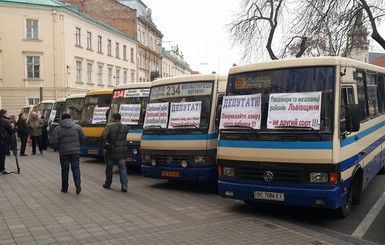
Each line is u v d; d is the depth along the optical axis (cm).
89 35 4769
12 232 684
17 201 922
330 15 2075
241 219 773
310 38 2181
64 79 4238
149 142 1071
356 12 2031
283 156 722
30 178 1260
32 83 4119
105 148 1050
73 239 647
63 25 4222
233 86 812
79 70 4556
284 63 765
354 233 697
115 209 843
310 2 2123
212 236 664
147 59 6850
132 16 6081
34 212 819
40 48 4134
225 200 944
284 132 731
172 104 1063
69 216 786
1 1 3978
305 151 704
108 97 1655
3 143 1338
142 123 1310
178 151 1014
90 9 6009
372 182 1153
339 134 705
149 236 662
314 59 743
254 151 754
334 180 691
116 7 6038
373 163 975
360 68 872
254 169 756
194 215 800
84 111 1709
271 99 759
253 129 765
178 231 690
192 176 999
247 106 784
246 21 2667
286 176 723
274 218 784
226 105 812
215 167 1002
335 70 724
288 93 746
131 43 6006
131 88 1395
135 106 1348
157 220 758
